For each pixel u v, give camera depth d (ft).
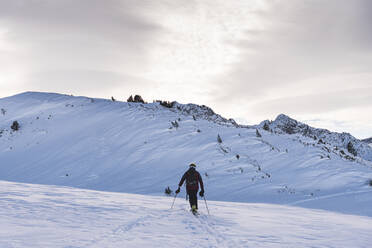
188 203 42.29
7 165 135.03
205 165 120.98
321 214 43.09
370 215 60.70
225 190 96.22
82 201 32.45
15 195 32.30
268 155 134.41
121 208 29.73
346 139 491.31
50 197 33.35
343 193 88.12
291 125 419.95
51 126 183.52
